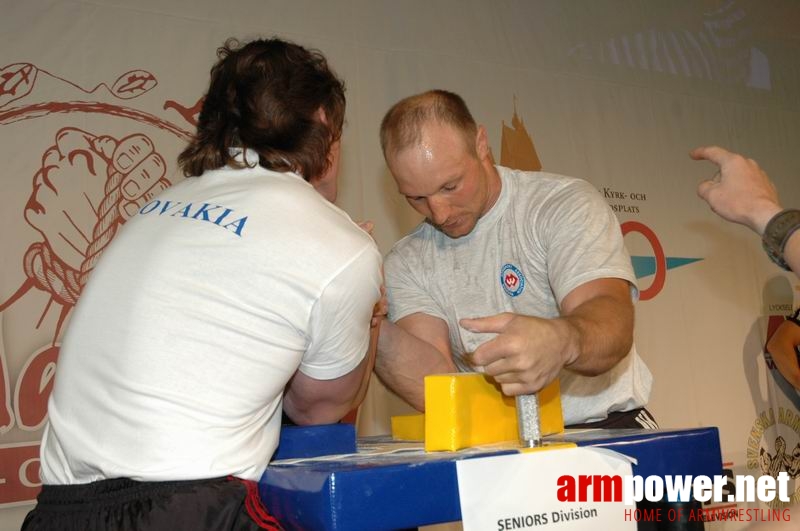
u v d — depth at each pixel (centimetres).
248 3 323
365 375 144
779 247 85
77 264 279
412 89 353
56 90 284
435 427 114
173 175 299
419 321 201
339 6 343
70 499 105
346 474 91
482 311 198
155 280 110
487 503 98
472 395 116
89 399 108
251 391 107
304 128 126
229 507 101
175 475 101
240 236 110
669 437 114
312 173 129
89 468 105
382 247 333
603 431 132
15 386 265
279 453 123
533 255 187
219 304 108
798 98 482
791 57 486
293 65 127
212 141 125
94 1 295
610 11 421
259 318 108
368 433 318
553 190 188
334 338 115
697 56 448
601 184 399
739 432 416
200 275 109
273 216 113
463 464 97
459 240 200
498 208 194
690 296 416
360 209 331
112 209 287
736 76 461
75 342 113
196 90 307
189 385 104
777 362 436
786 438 432
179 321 107
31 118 279
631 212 407
